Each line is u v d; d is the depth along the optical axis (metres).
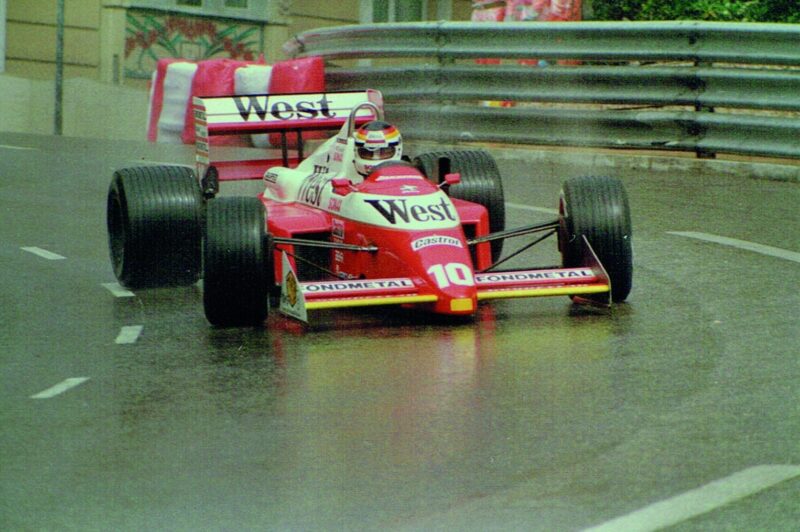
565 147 57.69
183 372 24.16
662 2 67.25
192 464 18.67
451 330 27.09
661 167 51.84
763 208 42.41
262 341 26.61
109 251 35.88
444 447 19.09
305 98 36.91
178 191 32.09
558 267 28.89
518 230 29.41
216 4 92.25
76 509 16.95
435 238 27.05
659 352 24.61
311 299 26.09
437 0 100.50
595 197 28.47
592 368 23.48
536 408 20.97
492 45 56.34
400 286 26.30
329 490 17.42
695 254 35.09
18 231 42.09
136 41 88.75
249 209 27.38
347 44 64.25
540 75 54.53
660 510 16.31
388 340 26.28
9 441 20.03
